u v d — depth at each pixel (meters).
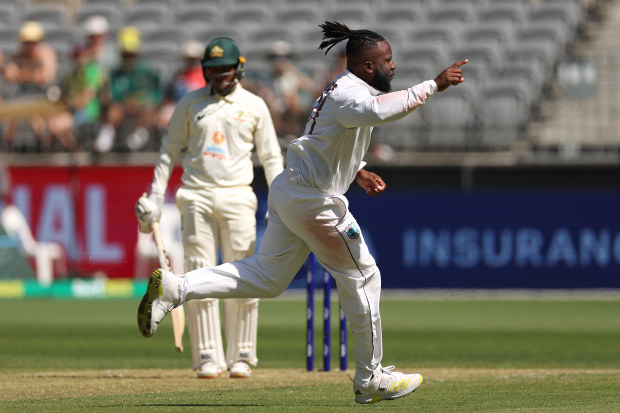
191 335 27.17
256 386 24.66
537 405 20.09
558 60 66.25
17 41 74.44
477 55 69.06
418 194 61.03
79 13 78.25
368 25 73.88
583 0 77.19
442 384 24.95
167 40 73.81
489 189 61.09
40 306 56.44
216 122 26.98
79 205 61.91
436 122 64.25
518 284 60.38
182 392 23.06
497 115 65.06
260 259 19.84
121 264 61.62
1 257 60.69
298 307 54.75
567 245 60.06
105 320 49.28
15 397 22.00
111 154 63.59
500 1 75.88
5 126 66.38
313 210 19.11
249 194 27.36
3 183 61.47
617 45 74.06
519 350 36.88
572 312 51.31
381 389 19.88
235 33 73.69
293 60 67.31
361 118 18.42
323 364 29.33
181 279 19.53
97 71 64.12
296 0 78.00
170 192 60.09
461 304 55.25
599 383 24.92
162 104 63.62
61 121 63.94
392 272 61.12
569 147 63.72
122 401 21.09
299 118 62.62
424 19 75.31
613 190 60.00
